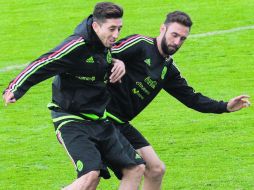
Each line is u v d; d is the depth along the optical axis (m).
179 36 16.23
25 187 19.66
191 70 29.80
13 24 36.72
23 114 25.62
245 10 37.00
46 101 26.88
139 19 36.50
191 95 17.48
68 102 15.45
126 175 15.78
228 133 23.30
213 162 21.08
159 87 16.84
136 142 17.03
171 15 16.34
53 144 22.77
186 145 22.44
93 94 15.51
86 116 15.60
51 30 35.59
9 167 21.06
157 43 16.52
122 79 16.45
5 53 32.59
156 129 23.88
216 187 19.30
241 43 32.59
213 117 24.62
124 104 16.66
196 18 36.16
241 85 28.11
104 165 15.44
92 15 15.31
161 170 17.03
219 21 35.66
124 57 16.25
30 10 38.69
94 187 15.37
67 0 40.00
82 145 15.23
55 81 15.63
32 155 21.91
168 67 16.91
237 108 17.44
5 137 23.47
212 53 31.52
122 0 39.50
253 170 20.39
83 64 15.15
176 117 24.88
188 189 19.23
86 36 15.06
